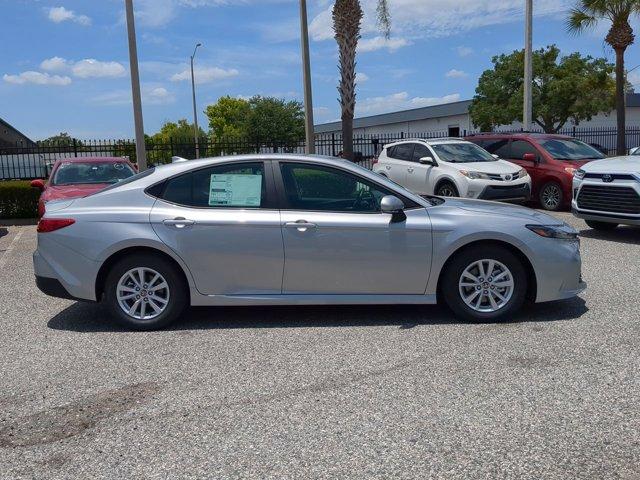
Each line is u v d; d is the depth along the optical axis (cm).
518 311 595
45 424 383
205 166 567
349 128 1596
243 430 369
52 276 559
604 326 543
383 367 461
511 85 4188
